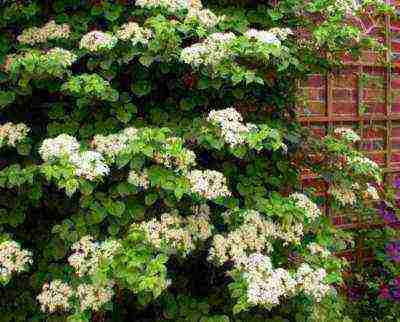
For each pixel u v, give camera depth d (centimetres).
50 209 344
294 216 317
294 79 378
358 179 370
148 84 337
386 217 466
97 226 310
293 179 362
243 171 345
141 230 295
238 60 320
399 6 477
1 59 335
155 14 329
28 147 325
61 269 323
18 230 341
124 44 321
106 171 287
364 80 478
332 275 307
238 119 311
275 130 317
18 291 337
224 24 345
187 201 313
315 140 371
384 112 492
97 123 332
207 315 316
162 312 329
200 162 339
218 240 309
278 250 327
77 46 341
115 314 329
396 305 432
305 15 360
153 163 306
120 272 277
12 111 350
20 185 305
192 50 305
